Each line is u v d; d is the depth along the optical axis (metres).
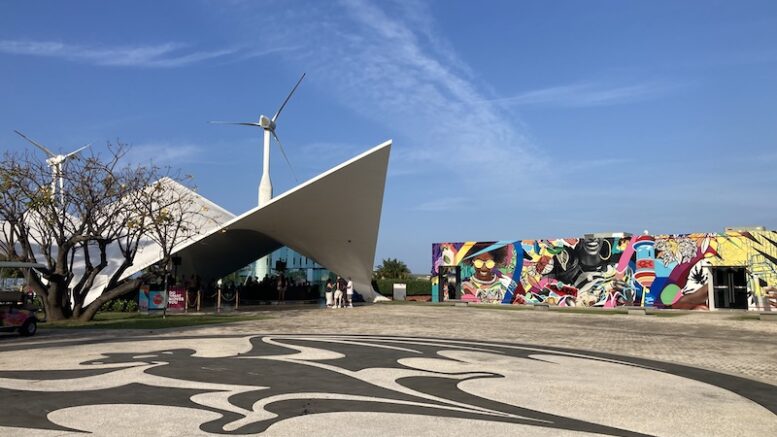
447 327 20.08
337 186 27.92
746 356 13.16
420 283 51.06
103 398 7.88
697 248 32.31
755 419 7.10
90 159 22.47
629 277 34.16
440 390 8.67
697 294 32.03
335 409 7.33
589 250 35.69
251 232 33.53
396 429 6.36
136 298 30.95
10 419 6.68
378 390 8.61
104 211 24.34
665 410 7.54
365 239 32.84
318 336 16.56
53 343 14.60
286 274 49.22
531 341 15.95
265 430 6.26
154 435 6.01
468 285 39.91
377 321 22.34
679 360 12.47
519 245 38.25
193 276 33.88
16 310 16.28
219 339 15.59
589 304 35.25
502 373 10.38
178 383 9.04
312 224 31.20
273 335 16.77
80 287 22.44
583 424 6.73
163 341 15.07
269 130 39.97
